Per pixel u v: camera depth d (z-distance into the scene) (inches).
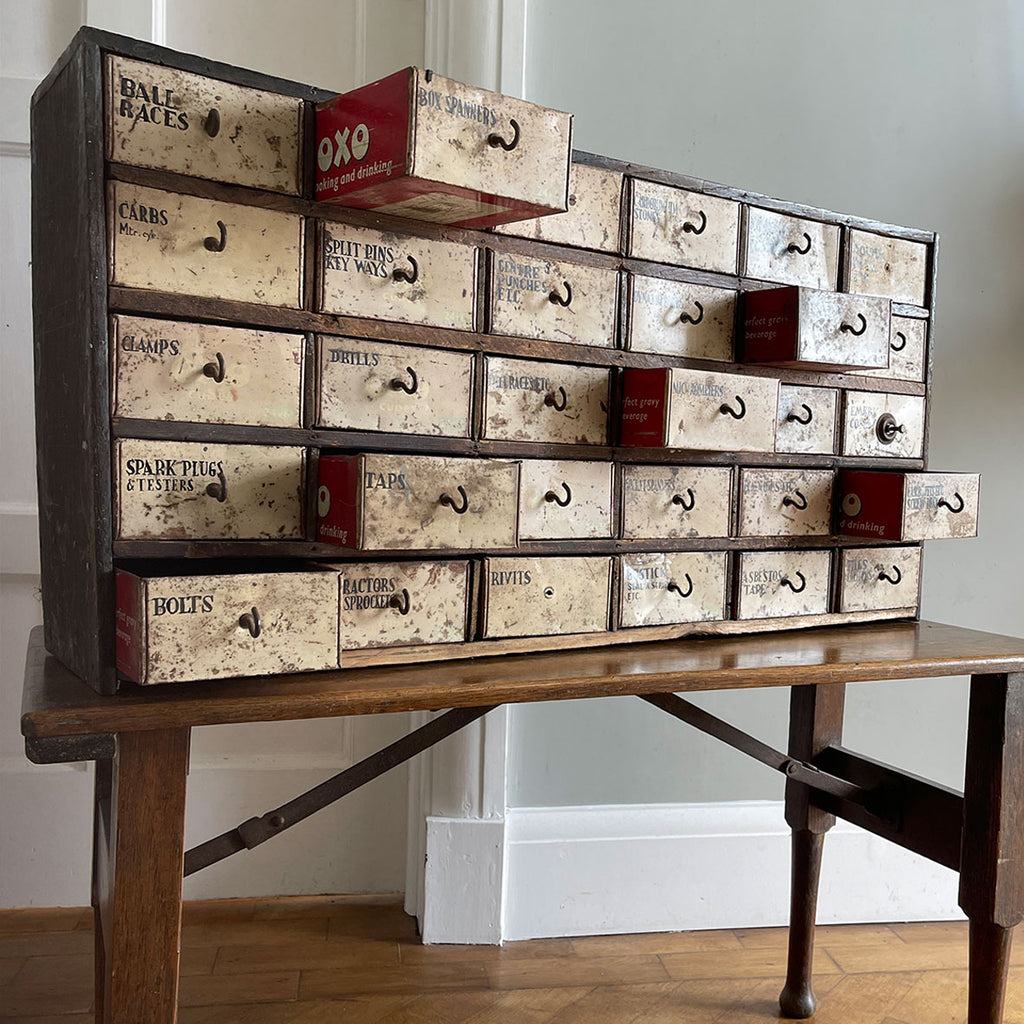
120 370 39.9
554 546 51.8
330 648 40.4
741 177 80.5
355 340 45.5
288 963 73.6
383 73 76.9
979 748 56.6
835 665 49.9
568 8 77.0
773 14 80.7
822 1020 69.4
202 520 42.0
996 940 56.5
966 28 84.0
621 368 53.7
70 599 43.8
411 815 80.6
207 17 73.7
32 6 71.1
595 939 80.7
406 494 42.4
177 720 37.9
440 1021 67.3
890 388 63.7
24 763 76.3
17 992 67.1
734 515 57.9
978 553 85.2
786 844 84.0
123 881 38.4
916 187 83.5
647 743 82.5
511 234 49.7
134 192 39.8
